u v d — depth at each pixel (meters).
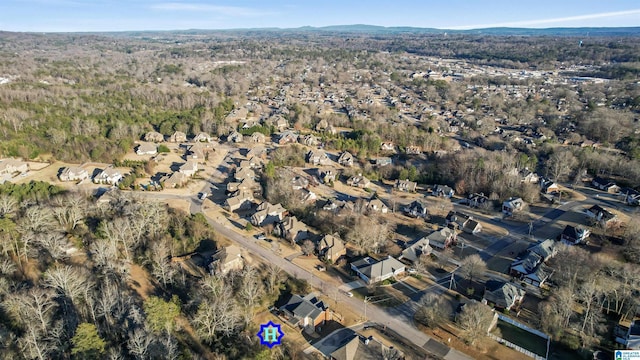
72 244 94.81
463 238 110.06
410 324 76.69
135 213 105.19
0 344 64.44
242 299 79.00
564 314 75.12
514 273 92.19
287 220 111.50
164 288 84.50
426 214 124.06
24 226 94.00
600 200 132.50
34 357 61.44
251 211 125.75
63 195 117.88
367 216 119.19
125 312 72.19
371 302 83.00
